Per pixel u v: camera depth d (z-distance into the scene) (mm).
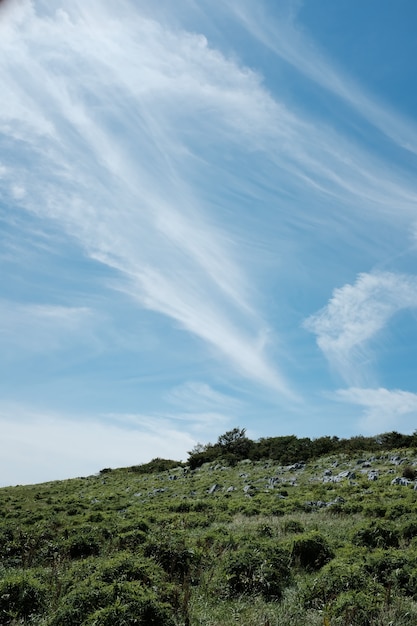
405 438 40594
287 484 32188
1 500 35531
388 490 25312
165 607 8984
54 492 40156
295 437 46219
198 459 46406
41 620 9250
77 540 15195
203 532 18562
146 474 47812
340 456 38656
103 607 8789
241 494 31078
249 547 12828
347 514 21047
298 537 13688
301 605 9969
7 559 14438
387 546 14359
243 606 9977
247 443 47156
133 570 10523
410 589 10438
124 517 24672
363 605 9125
